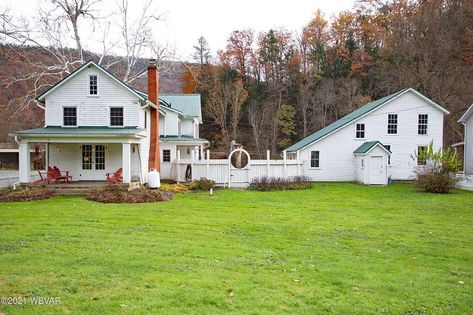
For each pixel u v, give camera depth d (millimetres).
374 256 9047
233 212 14719
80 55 33938
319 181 30234
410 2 47938
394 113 30453
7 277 6652
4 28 15977
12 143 57188
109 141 20281
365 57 54906
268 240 10320
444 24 40875
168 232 10898
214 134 59844
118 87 22859
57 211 14070
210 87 61844
